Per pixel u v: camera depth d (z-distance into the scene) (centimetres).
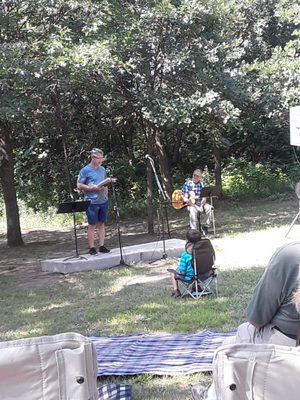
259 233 1136
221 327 540
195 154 2019
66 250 1175
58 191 1703
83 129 1575
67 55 944
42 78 1002
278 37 1748
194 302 640
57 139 1622
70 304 690
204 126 1505
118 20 1087
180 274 664
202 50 1138
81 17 1041
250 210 1573
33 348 232
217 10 1123
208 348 466
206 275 666
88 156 1647
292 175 1964
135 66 1102
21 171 1723
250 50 1633
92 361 235
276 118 1579
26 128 1416
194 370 414
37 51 970
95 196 931
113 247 1160
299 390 223
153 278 805
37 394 231
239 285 707
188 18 1082
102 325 580
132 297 695
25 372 231
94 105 1379
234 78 1272
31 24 1035
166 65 1118
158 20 1084
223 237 1112
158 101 1109
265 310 269
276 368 222
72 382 231
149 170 1297
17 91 1023
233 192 1891
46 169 1722
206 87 1169
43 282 844
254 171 1938
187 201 1141
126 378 415
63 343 235
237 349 224
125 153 1778
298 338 268
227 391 221
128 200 1741
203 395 329
